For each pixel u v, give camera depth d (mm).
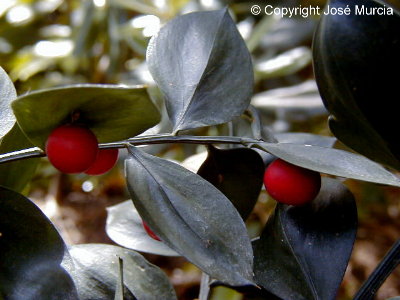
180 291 230
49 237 76
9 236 75
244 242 70
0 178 96
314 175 79
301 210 91
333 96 82
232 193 90
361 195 249
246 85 85
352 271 239
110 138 75
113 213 118
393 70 78
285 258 87
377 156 86
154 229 70
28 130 69
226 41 87
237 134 110
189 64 86
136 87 64
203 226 71
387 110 80
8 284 73
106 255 95
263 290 101
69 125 70
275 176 79
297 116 232
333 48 79
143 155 78
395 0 182
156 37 88
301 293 84
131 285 91
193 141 81
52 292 73
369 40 77
